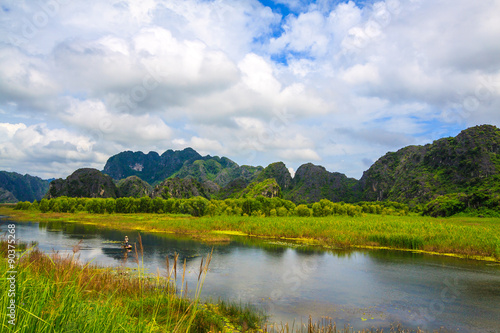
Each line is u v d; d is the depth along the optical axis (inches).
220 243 1519.4
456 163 7091.5
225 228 2194.9
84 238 1610.5
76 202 4827.8
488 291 730.2
